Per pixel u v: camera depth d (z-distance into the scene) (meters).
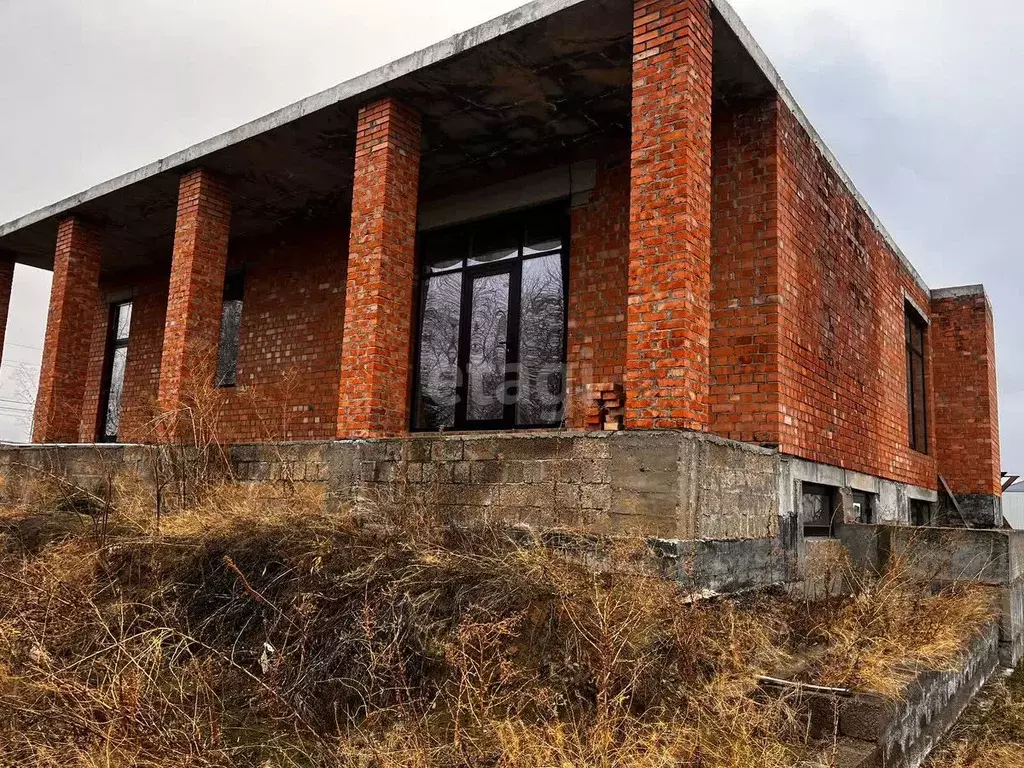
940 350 13.90
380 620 4.29
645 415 5.27
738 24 6.20
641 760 3.13
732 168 7.10
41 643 4.44
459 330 9.53
